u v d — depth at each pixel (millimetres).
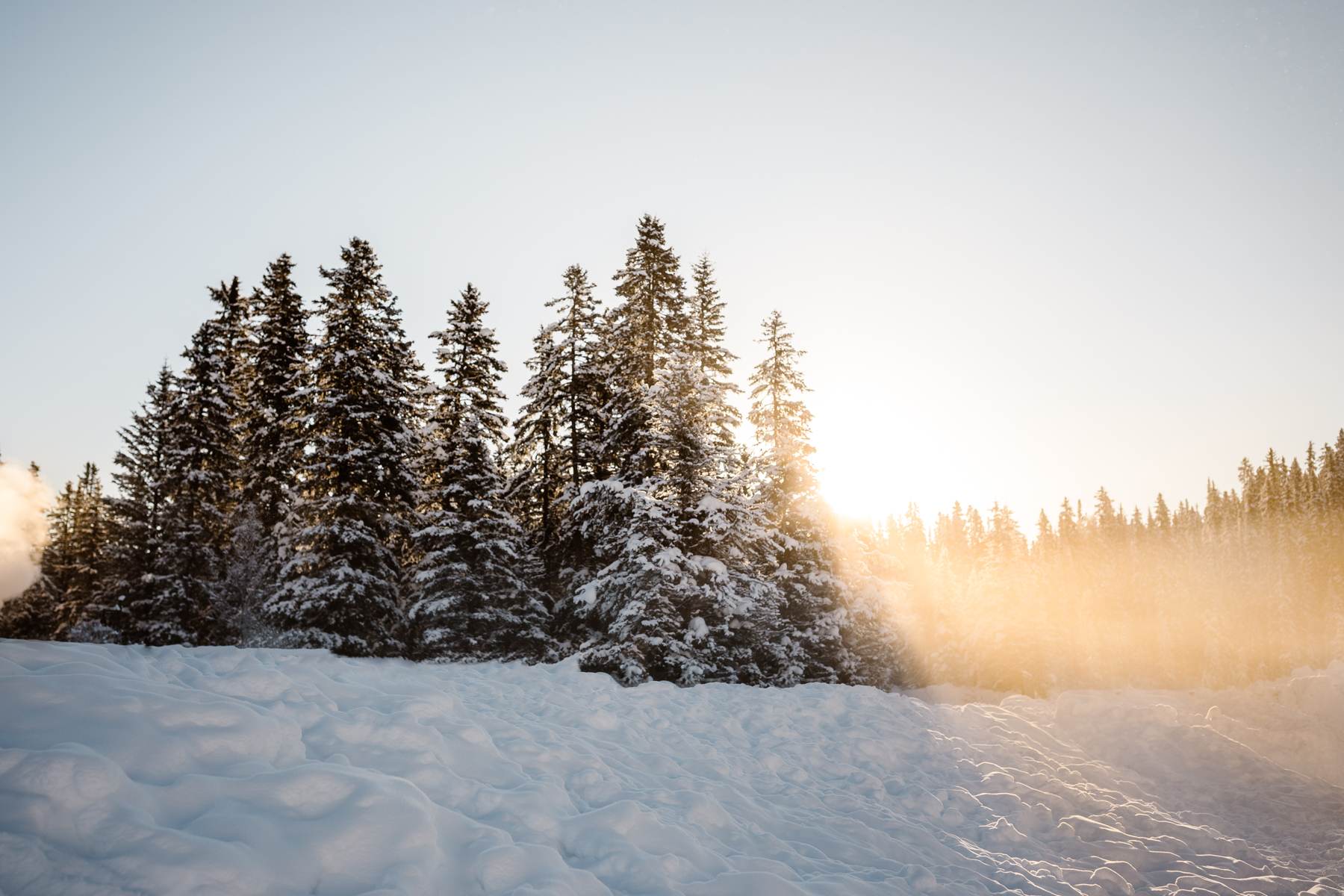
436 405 24938
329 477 21797
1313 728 17594
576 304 26453
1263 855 10312
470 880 4988
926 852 8688
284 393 26797
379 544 21625
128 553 24125
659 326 28312
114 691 5621
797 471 27438
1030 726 15859
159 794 4684
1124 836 10086
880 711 15219
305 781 5211
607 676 15008
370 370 22750
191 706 5727
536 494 26156
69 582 32344
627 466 23094
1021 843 9641
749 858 6965
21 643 7020
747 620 22172
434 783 6430
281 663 9602
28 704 5125
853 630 26578
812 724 13875
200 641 22891
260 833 4574
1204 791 13484
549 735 9461
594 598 21031
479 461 23516
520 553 23906
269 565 23062
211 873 4000
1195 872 9289
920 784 11516
